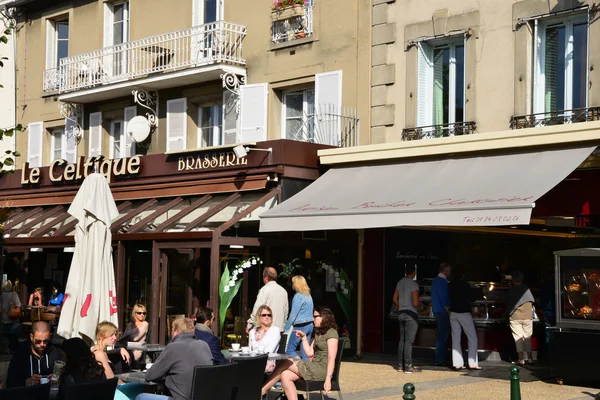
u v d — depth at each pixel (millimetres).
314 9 18844
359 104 17875
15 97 26062
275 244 16172
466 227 17781
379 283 17469
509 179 13664
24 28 25922
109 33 23625
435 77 17094
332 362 10516
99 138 23766
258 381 9430
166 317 16547
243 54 20219
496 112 15750
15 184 22453
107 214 13906
